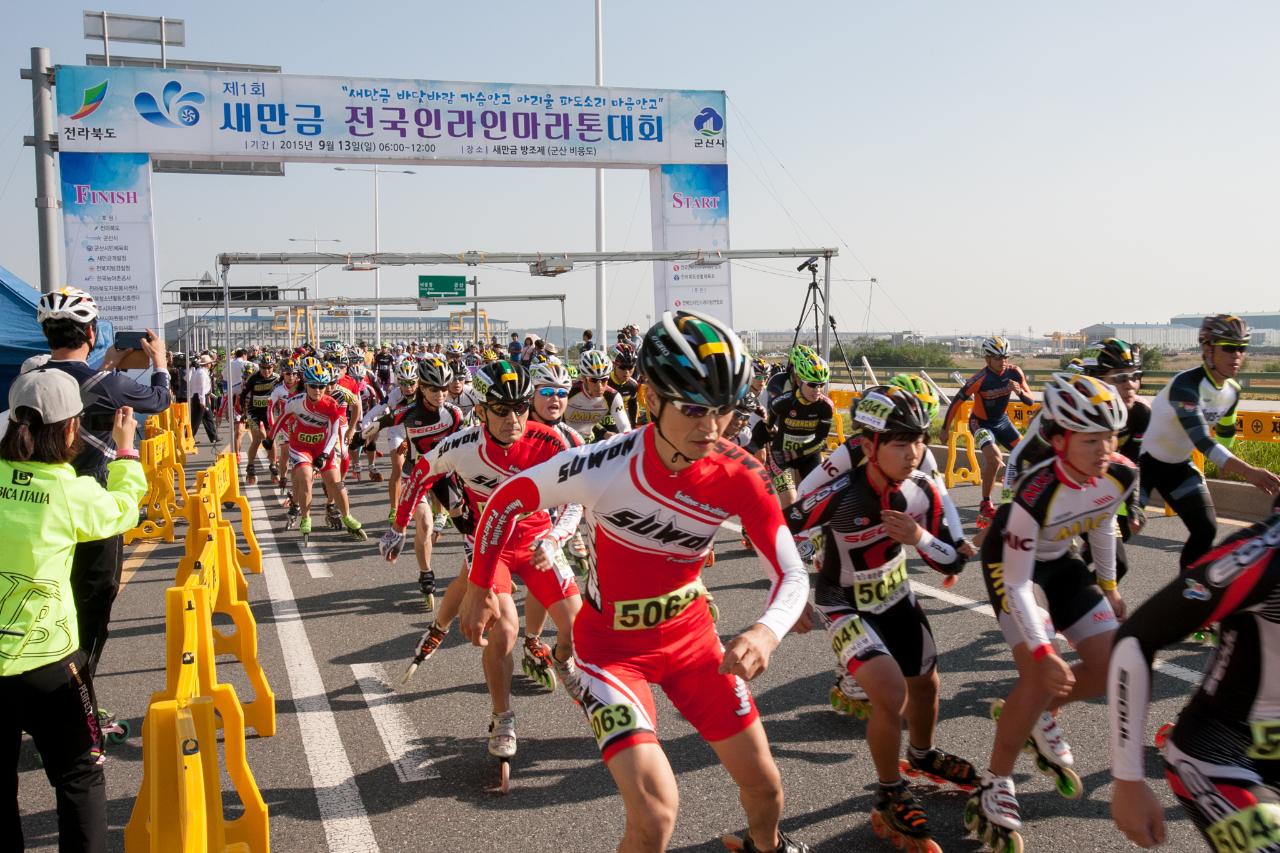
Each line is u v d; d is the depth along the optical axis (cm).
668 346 243
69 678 294
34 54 1394
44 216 1420
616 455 273
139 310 1641
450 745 438
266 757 427
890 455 336
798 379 752
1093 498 336
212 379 2517
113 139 1614
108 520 304
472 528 493
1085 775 388
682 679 283
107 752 439
